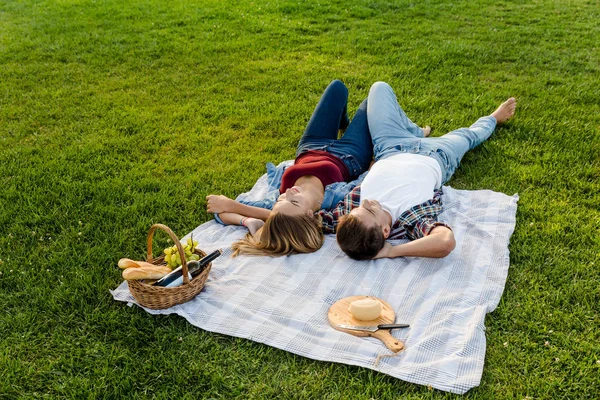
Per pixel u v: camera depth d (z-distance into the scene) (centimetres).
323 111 452
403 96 600
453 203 409
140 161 493
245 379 272
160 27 877
